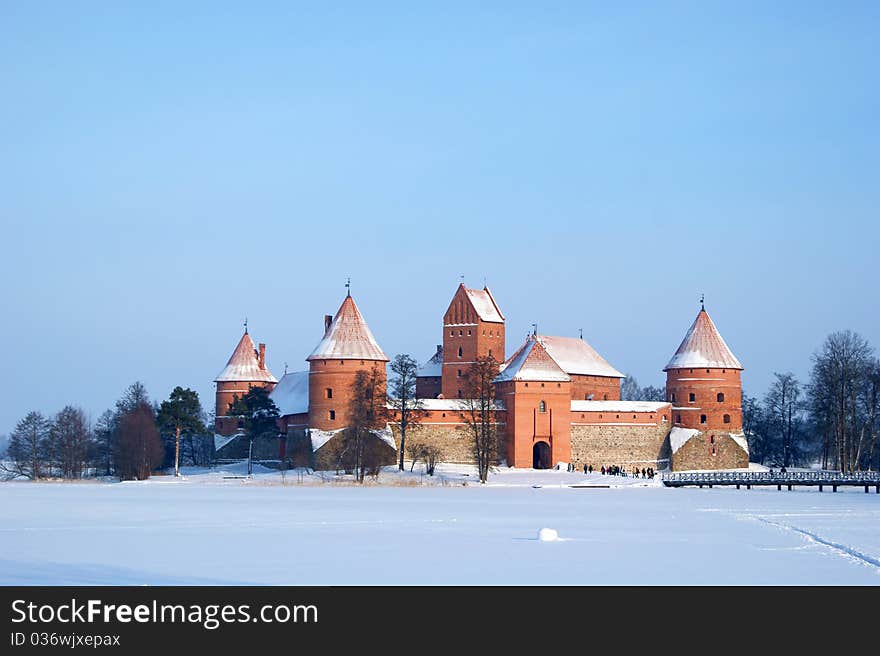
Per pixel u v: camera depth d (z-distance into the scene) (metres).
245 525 61.38
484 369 125.50
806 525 63.69
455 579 41.97
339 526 60.88
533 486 111.31
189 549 49.97
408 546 51.25
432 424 129.25
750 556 48.44
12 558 46.94
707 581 41.81
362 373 123.75
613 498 91.19
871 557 47.75
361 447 115.50
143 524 62.00
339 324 126.69
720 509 77.38
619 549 50.59
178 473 130.38
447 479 117.25
